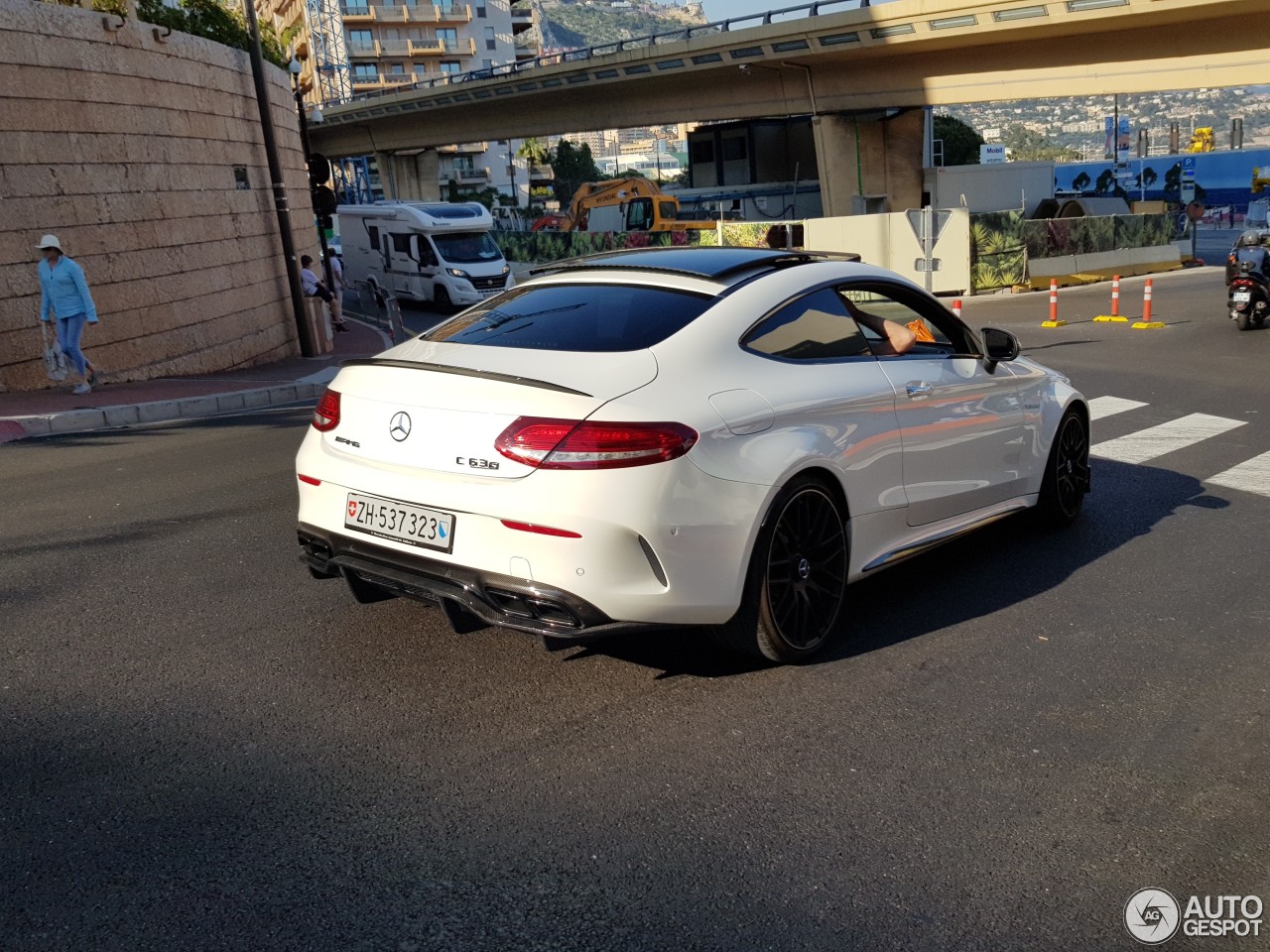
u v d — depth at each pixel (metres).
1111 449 8.45
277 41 21.12
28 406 10.77
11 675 4.07
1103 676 4.18
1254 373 12.76
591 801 3.20
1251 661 4.34
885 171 44.59
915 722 3.77
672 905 2.70
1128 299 25.20
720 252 4.72
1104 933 2.63
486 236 30.47
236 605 4.85
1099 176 68.38
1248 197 63.44
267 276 17.64
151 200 14.09
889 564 4.66
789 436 3.96
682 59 44.03
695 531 3.62
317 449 4.13
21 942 2.50
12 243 11.97
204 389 12.52
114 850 2.90
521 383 3.58
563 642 3.69
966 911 2.71
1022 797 3.27
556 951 2.52
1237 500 6.88
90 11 13.05
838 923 2.64
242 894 2.71
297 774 3.34
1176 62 33.16
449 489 3.65
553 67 50.06
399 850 2.92
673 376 3.75
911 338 4.79
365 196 84.38
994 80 37.62
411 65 107.44
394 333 19.72
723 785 3.31
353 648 4.35
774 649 4.09
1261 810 3.22
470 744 3.55
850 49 38.53
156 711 3.77
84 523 6.28
